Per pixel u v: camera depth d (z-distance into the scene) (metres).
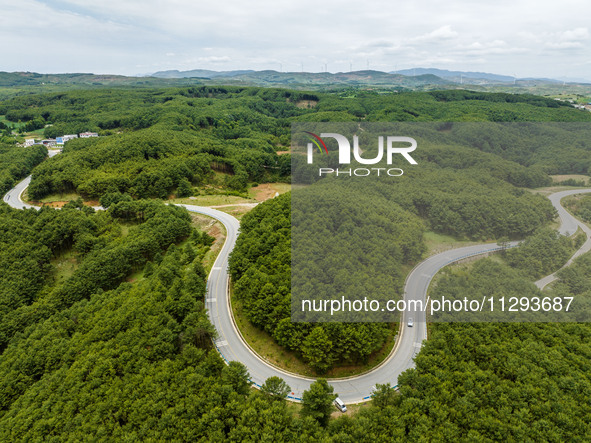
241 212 164.62
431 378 64.50
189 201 185.62
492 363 67.44
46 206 159.38
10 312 103.88
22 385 78.19
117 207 157.00
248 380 71.38
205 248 126.75
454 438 54.44
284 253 87.62
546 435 54.00
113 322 83.88
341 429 57.41
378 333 72.50
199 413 60.25
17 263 119.12
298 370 75.00
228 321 89.06
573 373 62.94
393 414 58.91
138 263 124.94
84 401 64.50
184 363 70.44
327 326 71.00
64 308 106.62
